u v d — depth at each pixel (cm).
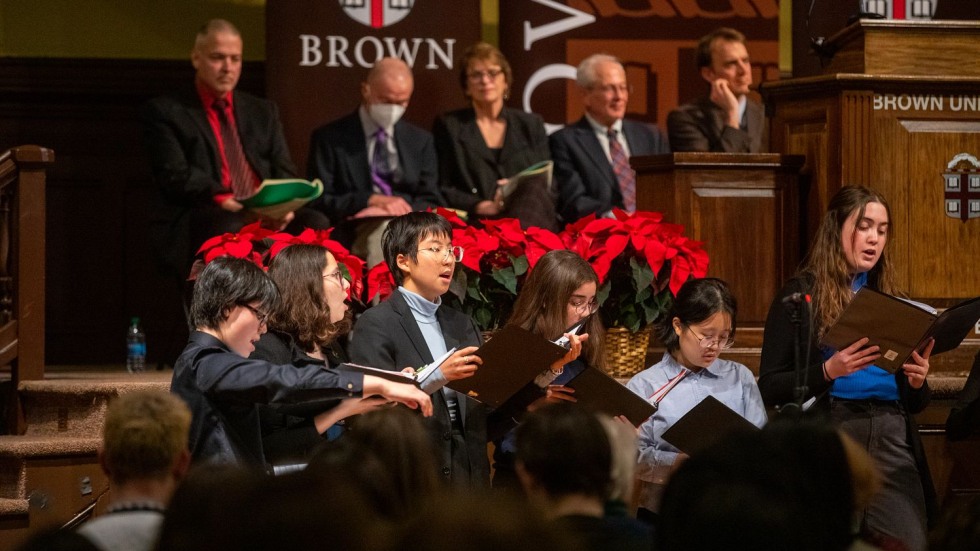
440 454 933
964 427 1088
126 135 1961
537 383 966
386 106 1678
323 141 1689
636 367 1177
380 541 388
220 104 1650
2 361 1248
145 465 632
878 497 992
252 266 862
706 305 972
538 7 1844
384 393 831
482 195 1683
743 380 1008
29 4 1922
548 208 1533
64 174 1942
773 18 1859
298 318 936
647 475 968
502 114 1728
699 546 455
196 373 821
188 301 1479
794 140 1256
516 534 363
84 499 1175
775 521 451
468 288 1134
